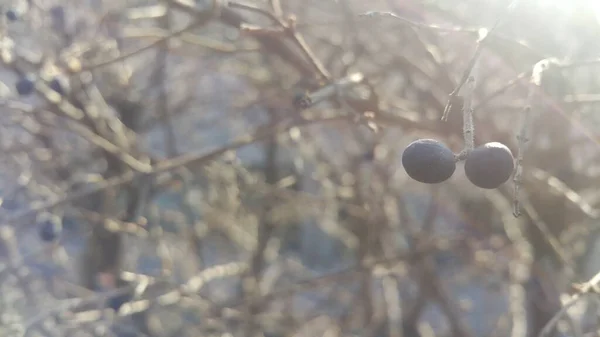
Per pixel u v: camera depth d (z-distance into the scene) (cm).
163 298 33
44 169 41
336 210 44
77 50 30
